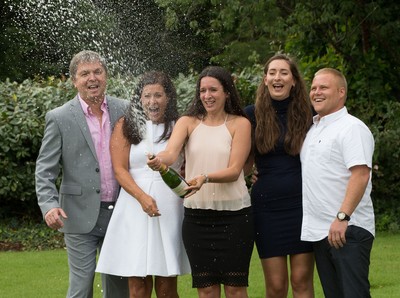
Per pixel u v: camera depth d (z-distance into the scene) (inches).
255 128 244.2
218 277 238.7
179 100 479.2
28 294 315.6
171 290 246.8
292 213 239.5
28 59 796.6
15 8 791.1
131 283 243.6
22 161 482.9
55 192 243.1
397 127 513.3
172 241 240.7
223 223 235.8
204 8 856.3
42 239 453.1
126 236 240.7
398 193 506.0
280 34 581.3
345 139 223.1
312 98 230.8
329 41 549.0
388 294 309.3
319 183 227.1
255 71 521.3
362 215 226.1
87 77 243.1
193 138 238.5
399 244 423.2
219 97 237.1
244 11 617.3
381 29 542.6
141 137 242.7
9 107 482.3
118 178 241.3
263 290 315.9
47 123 246.7
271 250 240.7
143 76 246.7
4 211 495.5
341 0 533.6
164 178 226.5
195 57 859.4
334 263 225.6
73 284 242.4
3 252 422.0
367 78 540.4
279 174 240.5
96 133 246.2
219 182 230.8
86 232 243.1
